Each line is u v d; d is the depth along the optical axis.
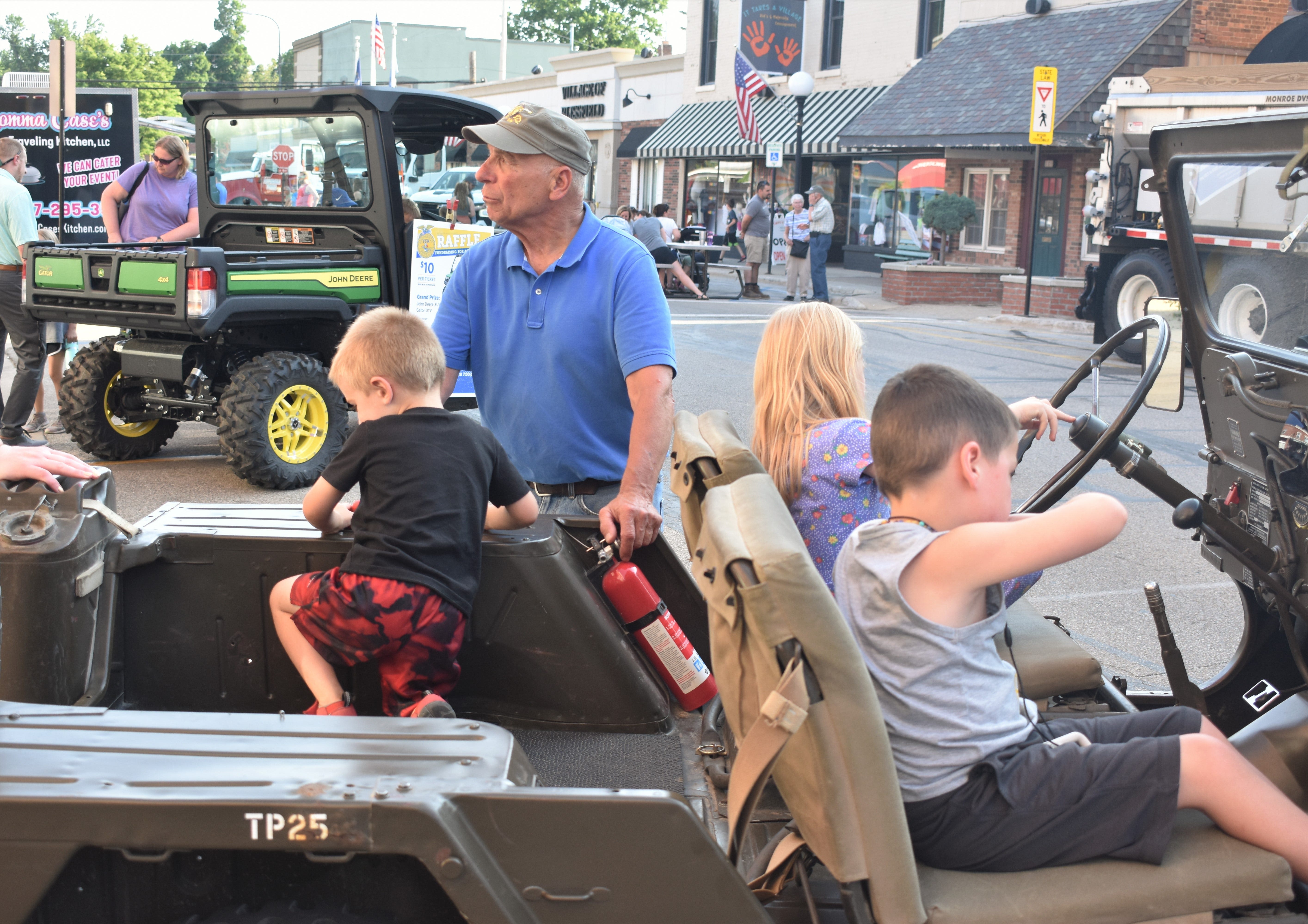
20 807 1.60
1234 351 2.78
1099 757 1.89
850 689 1.64
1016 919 1.78
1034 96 15.91
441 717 2.15
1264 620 2.91
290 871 1.73
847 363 2.52
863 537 1.95
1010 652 2.71
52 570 2.26
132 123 14.70
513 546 2.62
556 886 1.65
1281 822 1.86
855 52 24.77
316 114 7.02
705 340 13.26
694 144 28.52
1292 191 2.57
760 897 1.92
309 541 2.57
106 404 7.09
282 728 1.81
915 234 23.95
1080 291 15.41
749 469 2.03
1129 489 7.07
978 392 1.93
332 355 7.02
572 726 2.70
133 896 1.72
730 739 2.50
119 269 6.25
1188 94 11.47
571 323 3.03
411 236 7.11
